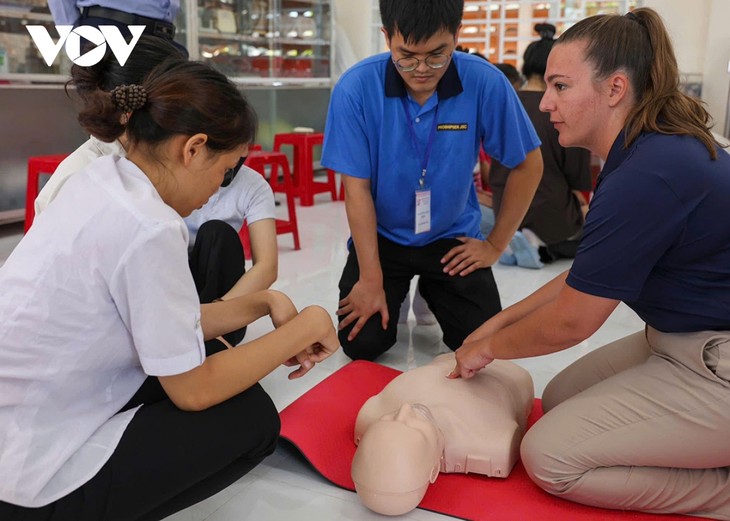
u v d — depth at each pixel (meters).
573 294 1.26
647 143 1.22
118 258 0.98
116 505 1.05
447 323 2.23
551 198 3.28
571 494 1.38
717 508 1.35
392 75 1.96
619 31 1.25
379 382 1.96
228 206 2.07
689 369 1.29
